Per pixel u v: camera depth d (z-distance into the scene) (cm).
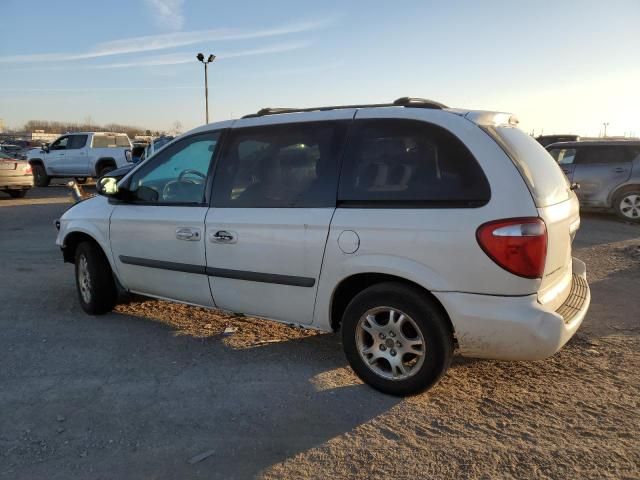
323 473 273
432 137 333
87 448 296
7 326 489
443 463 280
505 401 345
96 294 505
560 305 346
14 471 275
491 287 306
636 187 1139
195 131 443
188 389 363
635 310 528
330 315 368
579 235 990
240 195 402
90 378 381
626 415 326
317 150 372
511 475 270
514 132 356
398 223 329
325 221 355
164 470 276
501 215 302
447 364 333
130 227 466
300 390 361
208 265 417
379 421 321
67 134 2009
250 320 507
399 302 335
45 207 1432
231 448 295
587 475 269
